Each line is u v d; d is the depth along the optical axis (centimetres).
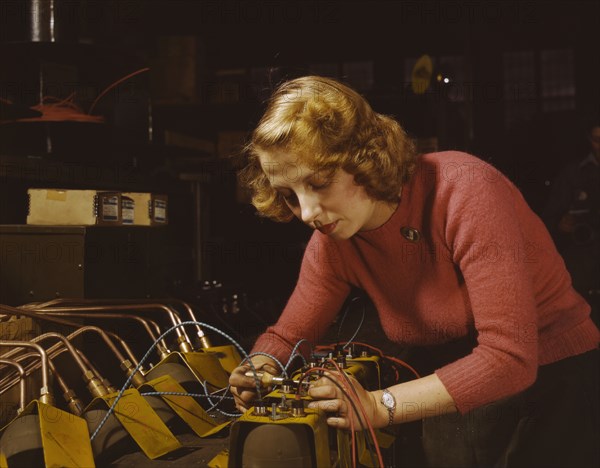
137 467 106
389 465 140
